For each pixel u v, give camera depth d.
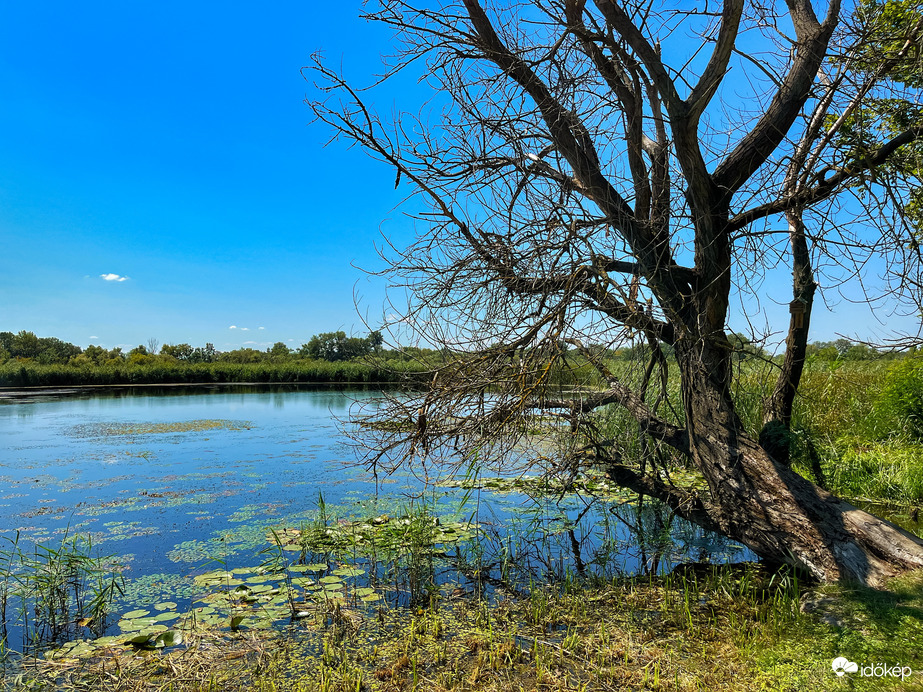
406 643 3.55
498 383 4.30
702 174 4.05
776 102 4.08
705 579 4.47
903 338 3.79
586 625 3.76
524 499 7.38
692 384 4.55
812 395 9.52
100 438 13.05
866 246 3.80
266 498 7.41
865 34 3.76
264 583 4.53
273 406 21.67
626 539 5.68
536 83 4.26
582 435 5.55
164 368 39.03
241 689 3.08
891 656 2.80
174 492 7.76
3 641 3.54
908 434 8.36
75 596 4.41
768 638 3.30
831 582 3.74
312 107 4.26
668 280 4.34
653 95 4.07
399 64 4.27
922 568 3.53
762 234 4.03
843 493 6.76
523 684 3.04
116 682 3.15
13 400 25.36
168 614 3.98
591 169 4.41
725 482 4.38
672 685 2.95
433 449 4.59
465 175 4.38
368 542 5.52
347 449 11.19
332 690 3.02
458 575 4.77
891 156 4.13
